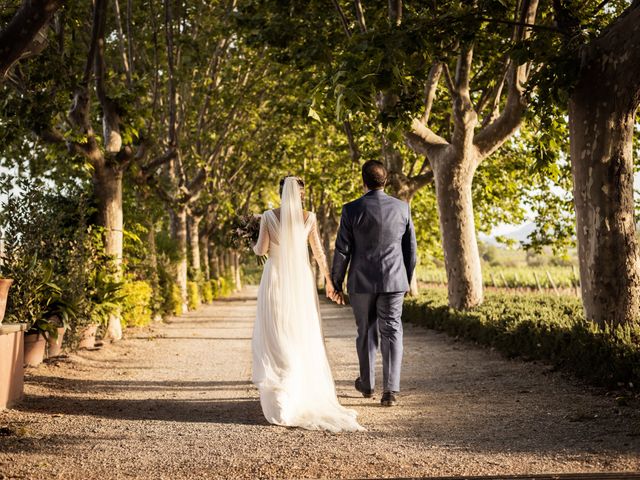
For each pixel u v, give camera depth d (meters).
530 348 9.00
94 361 9.96
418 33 8.12
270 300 6.03
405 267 6.83
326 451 4.67
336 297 6.79
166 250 23.72
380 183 6.74
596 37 7.74
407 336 14.44
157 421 5.84
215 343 13.48
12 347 6.35
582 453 4.35
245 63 21.39
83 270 11.09
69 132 11.05
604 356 6.68
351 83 7.78
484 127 14.52
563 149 16.97
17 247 9.12
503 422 5.46
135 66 15.50
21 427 5.45
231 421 5.84
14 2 9.16
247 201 35.09
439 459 4.38
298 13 14.81
